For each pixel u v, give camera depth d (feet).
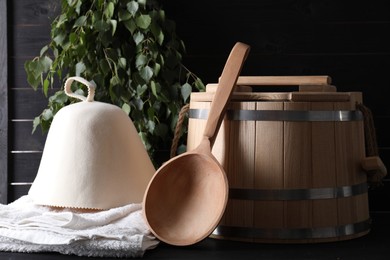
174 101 6.14
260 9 6.43
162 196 4.76
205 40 6.47
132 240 4.30
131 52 6.17
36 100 6.65
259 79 5.20
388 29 6.40
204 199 4.71
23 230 4.46
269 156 4.66
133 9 5.93
